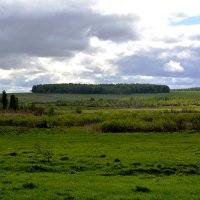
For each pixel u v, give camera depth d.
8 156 47.75
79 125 108.31
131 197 26.81
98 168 40.50
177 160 45.03
